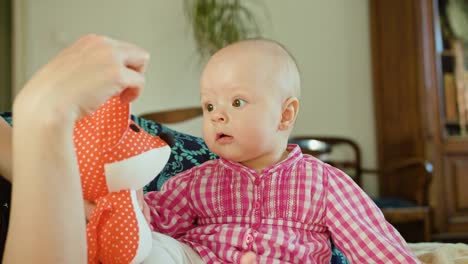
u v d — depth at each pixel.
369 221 0.74
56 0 2.66
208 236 0.72
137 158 0.51
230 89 0.71
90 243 0.51
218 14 2.64
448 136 2.60
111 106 0.51
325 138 2.76
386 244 0.69
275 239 0.70
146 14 2.74
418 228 2.41
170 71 2.74
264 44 0.77
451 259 0.78
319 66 2.90
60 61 0.41
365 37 2.93
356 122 2.90
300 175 0.75
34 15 2.64
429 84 2.56
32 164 0.38
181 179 0.81
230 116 0.71
